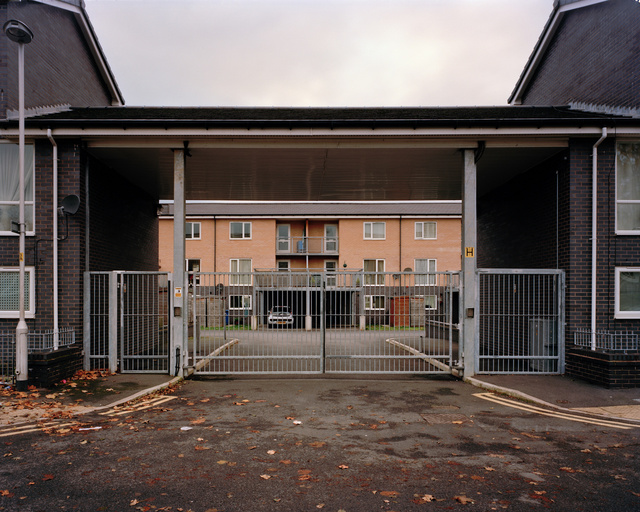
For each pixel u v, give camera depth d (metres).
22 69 7.34
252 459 4.61
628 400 7.06
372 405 6.82
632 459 4.68
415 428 5.69
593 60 10.58
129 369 9.43
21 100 7.30
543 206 10.22
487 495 3.84
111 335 8.98
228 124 8.50
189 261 33.28
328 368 9.99
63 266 8.74
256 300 9.42
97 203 9.86
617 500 3.77
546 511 3.57
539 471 4.36
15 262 8.83
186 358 8.85
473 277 8.96
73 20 11.90
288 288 9.46
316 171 11.33
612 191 8.95
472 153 9.15
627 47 9.47
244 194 14.58
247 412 6.39
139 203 13.18
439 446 5.03
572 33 11.47
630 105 9.38
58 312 8.72
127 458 4.60
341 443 5.11
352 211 33.88
